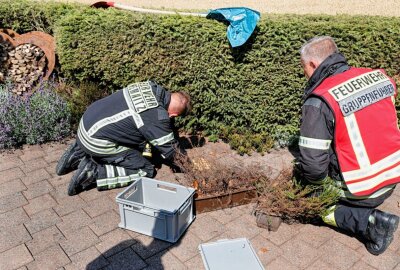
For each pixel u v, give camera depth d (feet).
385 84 9.47
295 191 10.44
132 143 12.01
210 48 14.16
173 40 14.47
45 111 15.07
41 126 14.88
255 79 14.33
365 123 9.07
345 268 9.37
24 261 9.51
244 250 9.78
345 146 9.23
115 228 10.65
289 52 13.89
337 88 9.05
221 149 14.92
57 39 16.90
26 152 14.47
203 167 11.73
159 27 14.35
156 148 11.83
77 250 9.86
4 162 13.76
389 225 9.15
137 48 14.97
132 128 11.57
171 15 15.11
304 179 10.55
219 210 11.41
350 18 14.94
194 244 10.11
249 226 10.78
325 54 9.45
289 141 14.99
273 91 14.46
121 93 11.76
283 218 10.83
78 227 10.66
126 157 12.19
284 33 13.65
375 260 9.61
